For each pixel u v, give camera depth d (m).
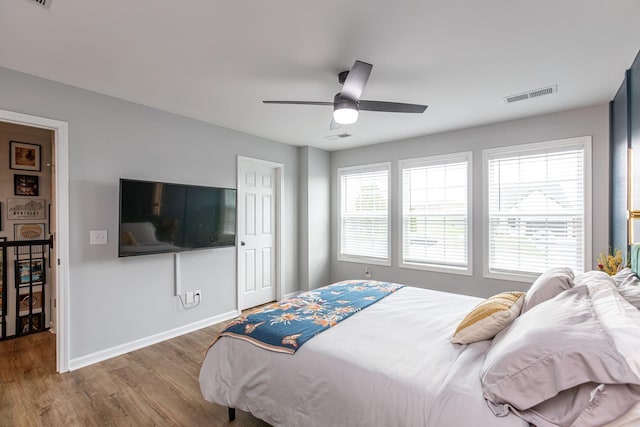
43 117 2.57
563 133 3.35
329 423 1.50
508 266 3.75
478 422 1.14
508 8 1.71
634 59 2.25
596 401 0.99
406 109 2.51
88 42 2.06
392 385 1.37
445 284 4.19
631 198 2.34
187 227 3.40
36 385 2.47
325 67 2.39
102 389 2.42
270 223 4.72
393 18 1.80
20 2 1.66
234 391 1.88
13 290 3.71
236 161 4.09
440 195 4.25
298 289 5.06
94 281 2.86
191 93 2.89
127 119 3.07
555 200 3.45
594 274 1.99
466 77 2.56
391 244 4.68
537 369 1.11
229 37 2.01
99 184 2.89
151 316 3.27
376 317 2.12
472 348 1.58
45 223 4.05
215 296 3.88
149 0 1.65
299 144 4.89
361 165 4.99
